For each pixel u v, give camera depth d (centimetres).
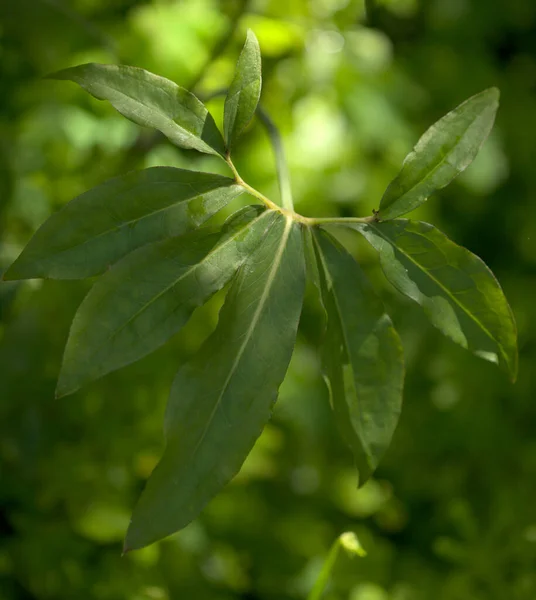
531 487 116
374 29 118
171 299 67
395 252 69
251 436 67
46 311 92
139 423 95
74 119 94
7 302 88
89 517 92
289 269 69
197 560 95
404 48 127
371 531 118
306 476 108
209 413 67
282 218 70
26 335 92
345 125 106
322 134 104
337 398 69
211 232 68
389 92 113
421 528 119
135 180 68
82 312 66
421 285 69
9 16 94
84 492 93
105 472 93
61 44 96
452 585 104
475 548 105
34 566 91
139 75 69
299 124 103
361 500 109
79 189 93
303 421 103
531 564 105
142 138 93
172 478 66
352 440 69
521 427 122
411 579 109
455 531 116
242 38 95
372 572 106
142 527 66
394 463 120
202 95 89
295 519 106
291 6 95
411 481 120
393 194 70
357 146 108
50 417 94
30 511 93
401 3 115
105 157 94
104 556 92
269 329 68
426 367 119
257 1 95
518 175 130
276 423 105
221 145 69
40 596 90
